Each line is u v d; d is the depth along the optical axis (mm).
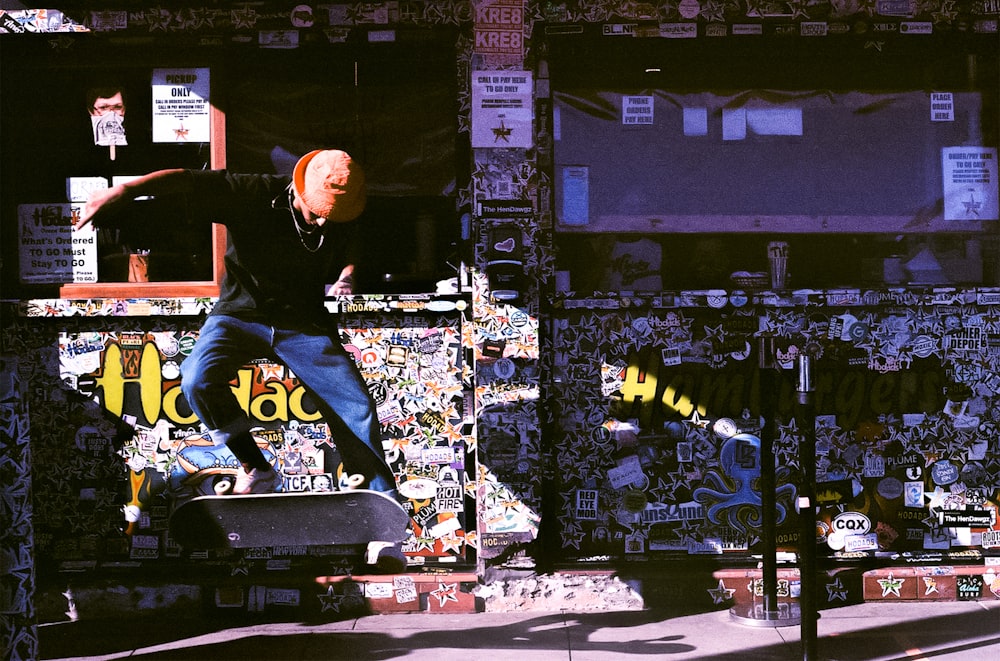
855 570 5086
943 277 5184
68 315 5008
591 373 5109
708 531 5137
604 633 4715
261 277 4914
